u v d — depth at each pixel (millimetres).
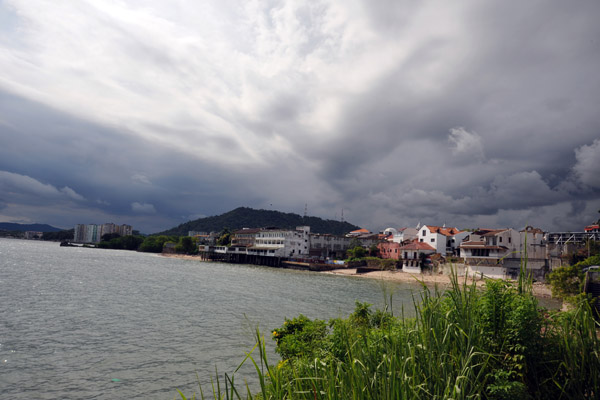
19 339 22766
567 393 4371
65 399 15352
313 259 108625
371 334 5676
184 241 165375
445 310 4910
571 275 38062
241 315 32281
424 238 90250
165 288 49344
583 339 4523
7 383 16547
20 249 150625
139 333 25188
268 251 115438
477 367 4469
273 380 4266
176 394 16078
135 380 17375
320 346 10117
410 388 3930
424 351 4352
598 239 64625
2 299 35781
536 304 4930
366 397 4039
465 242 72438
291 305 38688
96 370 18406
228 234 153000
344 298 44906
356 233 146875
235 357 20719
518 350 4594
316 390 4223
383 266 87375
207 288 51312
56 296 38938
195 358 20438
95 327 26438
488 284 5148
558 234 69562
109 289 45906
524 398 4070
